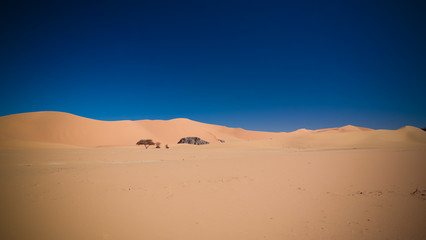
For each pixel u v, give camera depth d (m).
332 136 53.69
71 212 6.57
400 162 12.70
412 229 5.12
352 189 8.32
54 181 10.30
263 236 5.05
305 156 17.34
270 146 47.66
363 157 14.98
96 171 12.75
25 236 5.18
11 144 38.81
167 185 9.52
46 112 77.62
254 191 8.41
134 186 9.38
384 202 6.86
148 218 6.12
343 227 5.36
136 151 34.50
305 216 6.05
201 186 9.27
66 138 67.56
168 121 108.56
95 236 5.18
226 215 6.23
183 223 5.79
